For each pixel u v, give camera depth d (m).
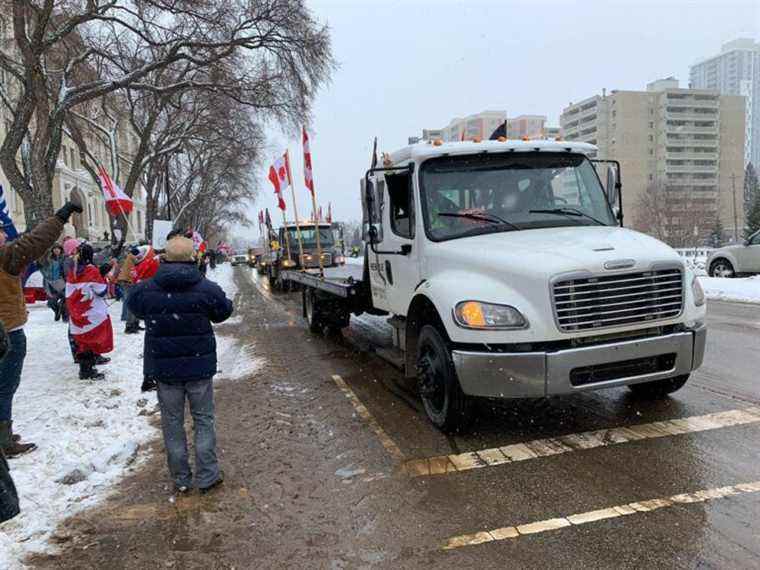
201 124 27.62
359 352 9.23
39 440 5.24
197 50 18.16
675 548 3.21
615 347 4.51
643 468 4.22
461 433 5.12
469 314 4.63
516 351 4.54
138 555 3.46
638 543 3.28
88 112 24.78
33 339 10.68
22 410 6.16
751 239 17.69
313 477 4.46
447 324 4.77
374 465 4.61
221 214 73.56
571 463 4.39
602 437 4.86
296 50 18.42
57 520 3.90
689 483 3.95
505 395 4.51
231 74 19.62
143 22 16.48
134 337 10.91
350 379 7.47
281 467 4.70
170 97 22.56
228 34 17.75
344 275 10.07
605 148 101.94
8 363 4.87
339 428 5.56
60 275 13.06
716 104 101.75
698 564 3.06
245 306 17.91
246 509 3.99
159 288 4.20
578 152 6.08
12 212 34.25
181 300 4.19
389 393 6.70
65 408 6.18
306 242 21.05
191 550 3.49
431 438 5.12
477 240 5.34
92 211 52.41
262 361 8.94
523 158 5.92
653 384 5.61
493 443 4.89
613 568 3.07
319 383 7.36
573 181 5.98
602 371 4.60
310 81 19.34
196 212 50.66
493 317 4.55
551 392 4.44
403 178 6.12
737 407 5.45
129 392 6.95
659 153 101.12
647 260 4.61
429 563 3.23
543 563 3.15
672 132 100.19
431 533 3.54
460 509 3.80
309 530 3.67
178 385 4.28
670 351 4.68
